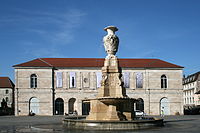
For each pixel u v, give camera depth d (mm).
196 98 104000
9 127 30297
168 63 77750
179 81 75438
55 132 22625
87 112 74000
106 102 27016
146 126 24766
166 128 24969
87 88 73938
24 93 72125
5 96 111438
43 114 72062
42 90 72625
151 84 74875
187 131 22312
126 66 74750
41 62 74938
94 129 23922
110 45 29703
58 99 73938
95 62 77125
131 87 74438
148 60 80438
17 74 72250
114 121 23828
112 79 28984
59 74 73625
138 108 74562
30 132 23344
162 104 74938
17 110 71625
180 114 74812
